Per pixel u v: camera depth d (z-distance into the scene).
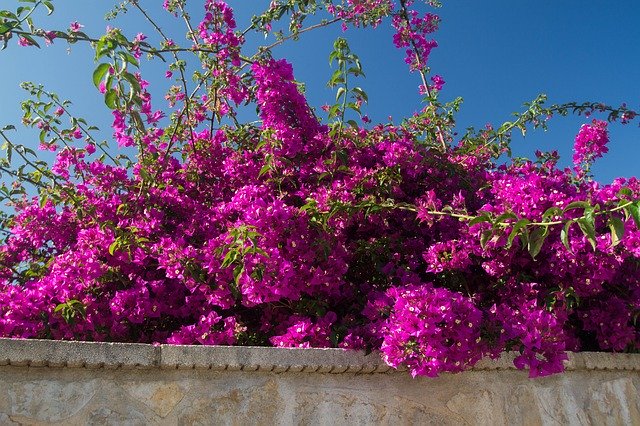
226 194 4.23
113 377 2.10
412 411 2.55
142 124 4.01
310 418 2.36
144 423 2.09
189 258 3.07
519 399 2.82
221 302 3.01
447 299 2.53
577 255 3.08
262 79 3.88
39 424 1.94
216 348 2.26
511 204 2.96
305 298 3.13
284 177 3.85
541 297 3.19
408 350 2.45
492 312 2.73
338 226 3.37
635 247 2.87
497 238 2.87
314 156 3.89
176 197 3.99
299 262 2.98
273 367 2.34
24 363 1.96
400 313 2.50
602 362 3.11
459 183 4.09
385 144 3.82
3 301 2.88
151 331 3.47
